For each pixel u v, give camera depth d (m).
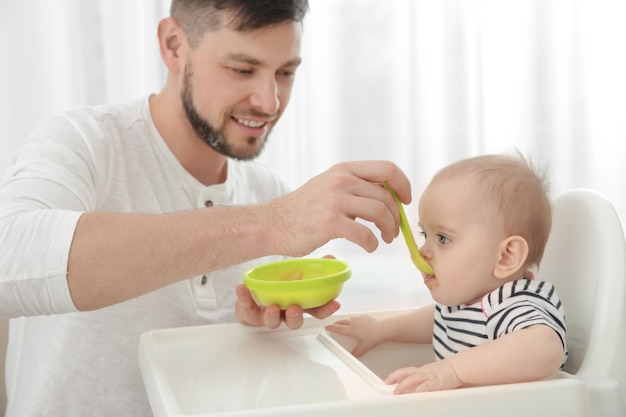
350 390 0.66
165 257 0.70
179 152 1.06
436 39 1.81
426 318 0.92
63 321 0.98
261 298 0.83
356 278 1.82
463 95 1.83
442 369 0.66
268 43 0.93
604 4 1.85
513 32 1.85
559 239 0.88
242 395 0.65
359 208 0.71
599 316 0.75
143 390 0.99
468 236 0.83
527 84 1.87
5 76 1.65
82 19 1.65
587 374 0.72
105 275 0.69
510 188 0.84
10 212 0.75
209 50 0.94
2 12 1.63
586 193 0.85
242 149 1.01
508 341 0.68
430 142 1.84
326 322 0.91
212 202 1.07
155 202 1.03
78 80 1.67
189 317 1.01
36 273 0.68
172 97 1.04
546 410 0.60
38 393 0.97
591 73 1.87
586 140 1.89
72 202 0.83
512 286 0.80
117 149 1.01
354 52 1.79
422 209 0.89
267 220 0.72
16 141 1.66
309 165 1.80
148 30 1.67
